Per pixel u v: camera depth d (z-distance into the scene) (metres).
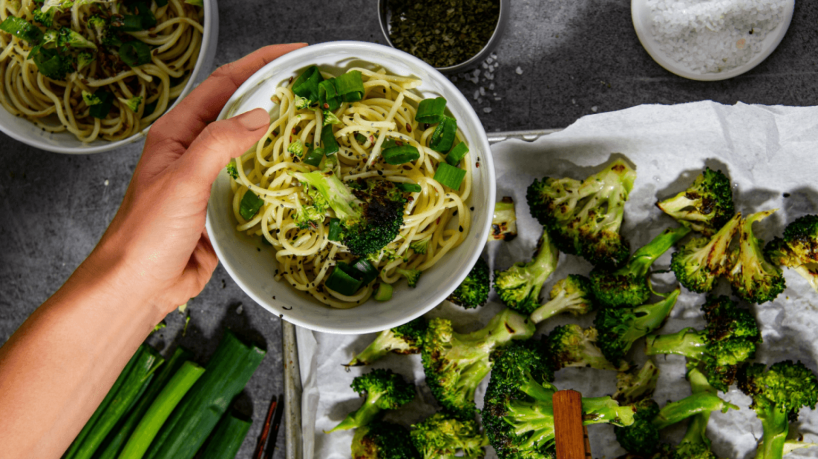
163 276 0.50
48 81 0.60
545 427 0.55
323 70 0.50
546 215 0.57
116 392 0.63
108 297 0.49
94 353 0.50
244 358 0.63
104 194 0.66
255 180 0.51
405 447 0.58
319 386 0.60
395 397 0.57
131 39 0.59
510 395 0.55
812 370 0.57
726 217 0.56
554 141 0.58
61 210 0.67
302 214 0.49
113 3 0.59
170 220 0.48
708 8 0.59
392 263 0.51
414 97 0.51
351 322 0.49
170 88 0.61
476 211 0.51
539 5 0.62
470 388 0.58
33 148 0.67
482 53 0.58
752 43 0.60
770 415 0.55
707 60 0.60
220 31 0.64
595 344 0.58
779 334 0.57
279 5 0.64
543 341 0.59
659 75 0.61
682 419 0.57
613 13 0.62
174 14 0.61
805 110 0.56
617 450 0.58
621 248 0.57
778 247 0.56
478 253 0.48
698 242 0.57
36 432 0.49
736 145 0.57
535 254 0.59
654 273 0.59
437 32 0.61
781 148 0.57
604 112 0.59
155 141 0.50
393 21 0.62
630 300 0.56
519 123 0.62
